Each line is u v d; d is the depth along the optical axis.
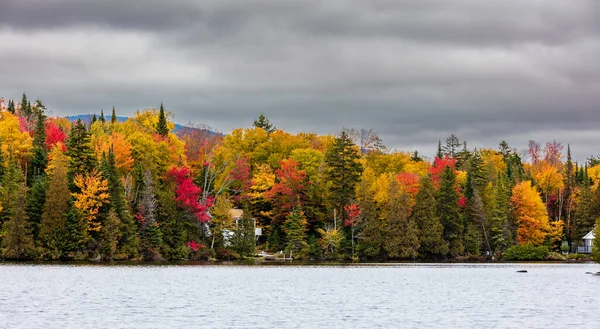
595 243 112.69
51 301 71.19
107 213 127.69
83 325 57.94
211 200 146.88
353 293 84.81
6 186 126.31
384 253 153.50
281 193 159.12
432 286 95.19
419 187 159.88
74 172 130.25
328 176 160.88
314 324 60.53
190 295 79.12
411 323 61.91
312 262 147.75
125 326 57.81
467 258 160.38
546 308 72.50
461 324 61.62
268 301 75.38
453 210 158.62
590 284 100.38
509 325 61.28
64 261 124.25
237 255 148.12
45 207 123.44
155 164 150.12
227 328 57.78
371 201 151.88
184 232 139.88
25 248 121.19
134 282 91.88
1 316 61.56
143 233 133.88
